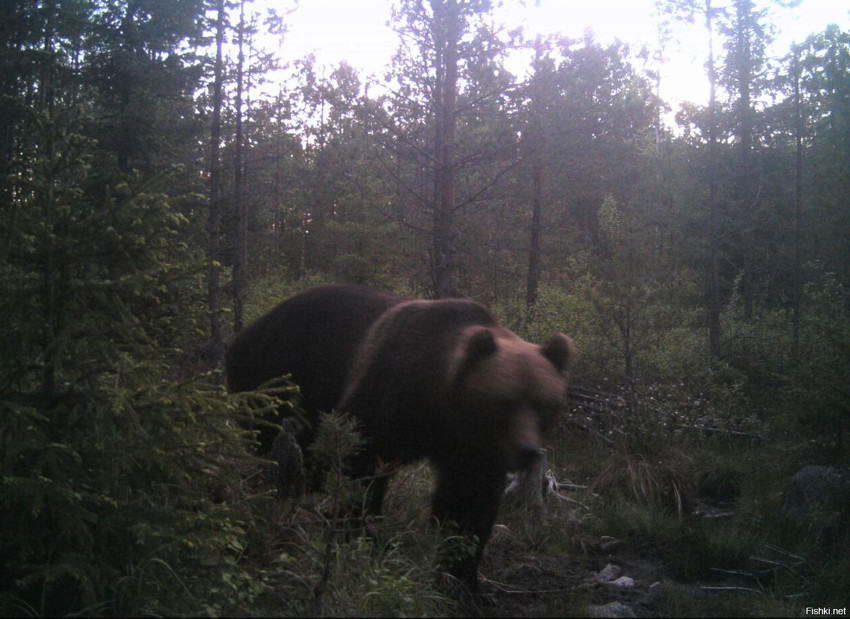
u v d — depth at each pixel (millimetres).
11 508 3617
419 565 4617
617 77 11031
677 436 8523
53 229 3902
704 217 16406
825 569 5551
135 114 12641
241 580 3982
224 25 13570
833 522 6062
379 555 4441
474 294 12969
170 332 4500
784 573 5684
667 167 16969
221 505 4098
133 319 3910
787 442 7703
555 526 6477
